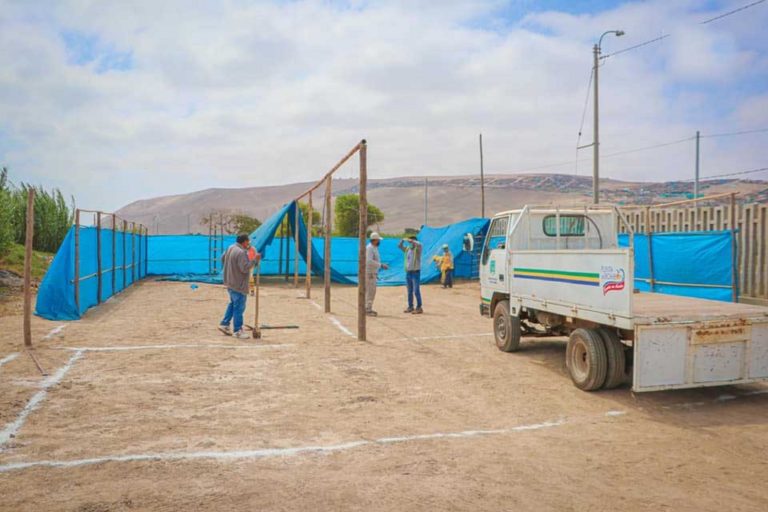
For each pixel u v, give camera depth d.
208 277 25.83
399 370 8.51
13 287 17.48
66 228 26.89
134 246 22.73
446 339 11.09
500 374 8.30
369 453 5.18
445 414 6.43
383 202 191.00
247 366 8.59
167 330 11.64
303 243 24.08
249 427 5.86
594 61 25.67
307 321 13.34
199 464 4.86
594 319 7.02
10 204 20.89
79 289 13.32
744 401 7.00
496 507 4.13
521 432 5.84
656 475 4.76
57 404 6.48
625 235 15.61
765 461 5.09
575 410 6.61
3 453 5.02
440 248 26.05
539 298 8.45
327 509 4.05
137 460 4.92
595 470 4.85
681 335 6.52
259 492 4.31
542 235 9.90
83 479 4.50
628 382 7.87
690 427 6.03
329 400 6.91
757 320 6.77
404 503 4.17
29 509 3.97
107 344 10.01
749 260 13.37
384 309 15.98
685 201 14.31
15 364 8.36
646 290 14.91
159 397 6.86
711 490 4.47
